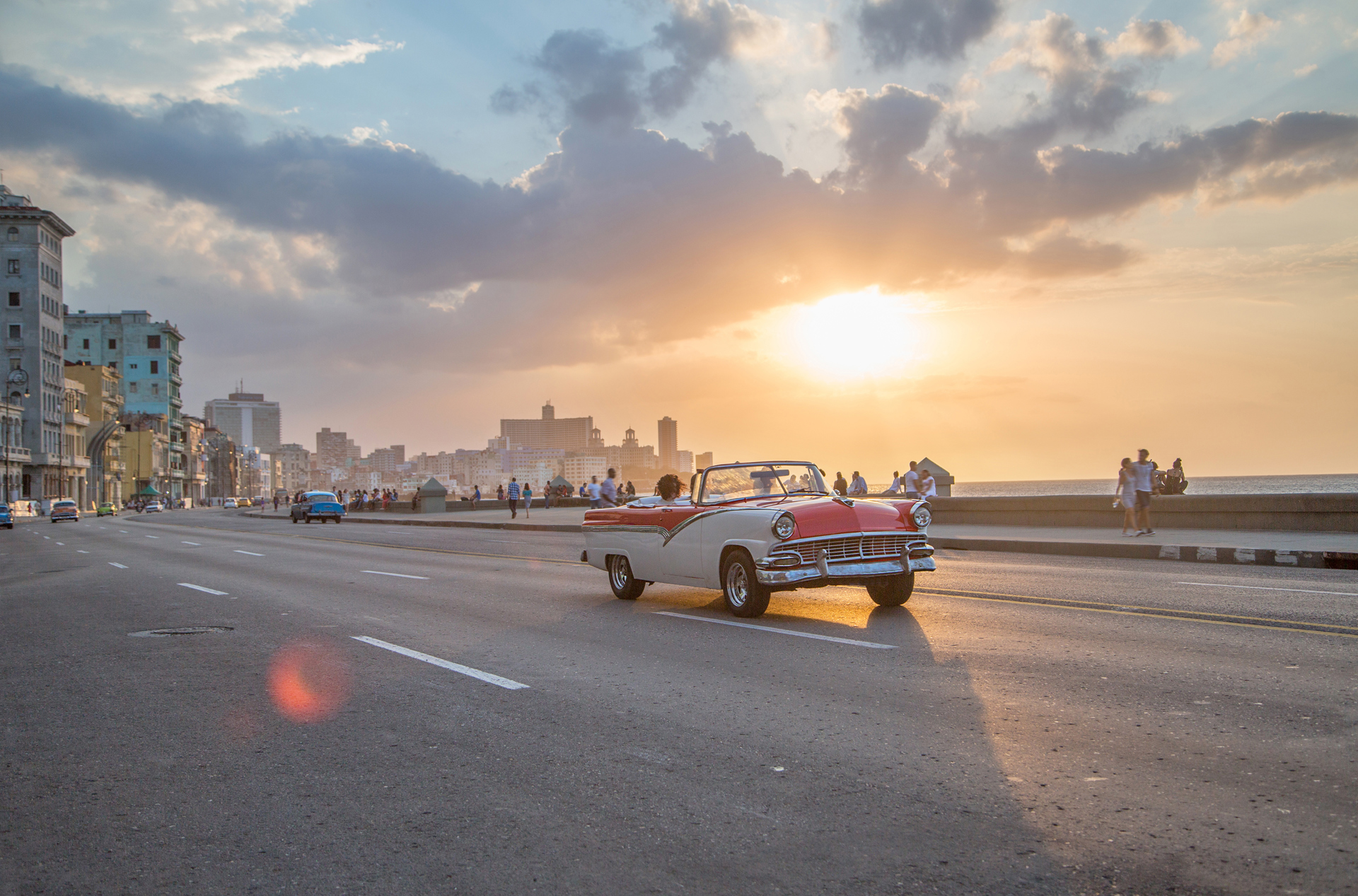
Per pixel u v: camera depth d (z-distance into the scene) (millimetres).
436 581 14016
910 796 3967
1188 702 5316
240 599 12219
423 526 39531
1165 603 9398
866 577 8859
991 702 5477
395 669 7074
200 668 7355
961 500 24844
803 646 7500
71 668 7531
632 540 10883
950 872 3225
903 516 9219
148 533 37562
